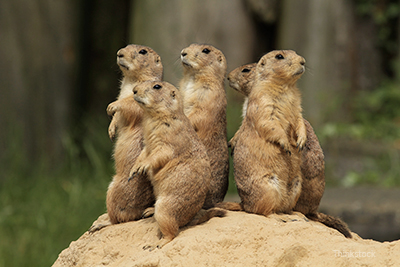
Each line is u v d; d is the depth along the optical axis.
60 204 15.13
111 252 6.95
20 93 17.72
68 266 7.46
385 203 14.01
